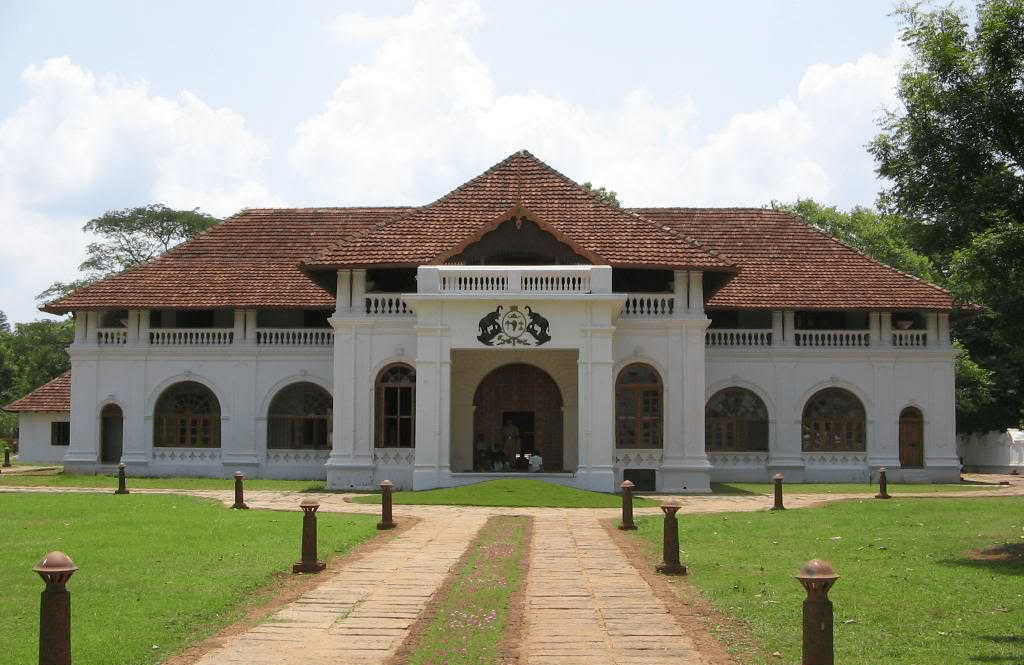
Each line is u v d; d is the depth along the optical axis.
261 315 44.03
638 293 37.88
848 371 43.16
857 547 20.28
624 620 13.70
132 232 75.00
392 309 37.91
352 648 12.19
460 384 38.88
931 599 14.98
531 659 11.77
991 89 20.11
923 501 30.42
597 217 38.53
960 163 20.53
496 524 24.36
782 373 43.06
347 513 26.72
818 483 42.28
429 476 34.47
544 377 39.38
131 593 14.79
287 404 43.16
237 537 20.77
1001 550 19.75
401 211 48.88
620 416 37.53
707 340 43.31
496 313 34.69
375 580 16.44
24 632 12.55
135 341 43.34
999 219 19.95
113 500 28.72
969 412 55.09
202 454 42.84
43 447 59.00
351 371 37.56
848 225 62.38
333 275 39.47
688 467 36.84
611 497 31.48
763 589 15.62
